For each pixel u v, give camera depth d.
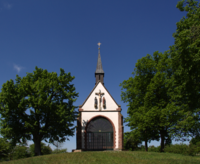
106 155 22.20
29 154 51.22
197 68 17.16
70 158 20.70
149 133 32.19
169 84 23.86
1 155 49.81
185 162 18.61
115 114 36.88
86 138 35.56
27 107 30.23
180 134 28.98
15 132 29.48
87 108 37.16
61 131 31.38
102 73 42.28
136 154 23.30
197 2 20.22
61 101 32.28
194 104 19.62
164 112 28.70
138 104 34.81
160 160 19.72
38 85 30.88
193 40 17.12
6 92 29.08
